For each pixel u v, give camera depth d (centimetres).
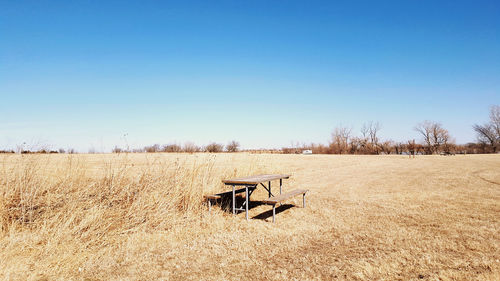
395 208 867
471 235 586
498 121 7781
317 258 483
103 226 590
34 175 690
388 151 7906
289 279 406
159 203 723
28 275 404
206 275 422
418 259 464
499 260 452
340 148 8050
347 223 707
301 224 702
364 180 1652
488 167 2478
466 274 403
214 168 1139
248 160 1566
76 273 425
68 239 512
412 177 1772
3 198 593
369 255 489
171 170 884
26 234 516
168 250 526
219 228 665
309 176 1873
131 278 412
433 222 693
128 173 820
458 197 1035
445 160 3828
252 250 526
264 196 1121
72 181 722
